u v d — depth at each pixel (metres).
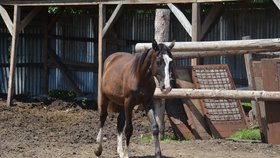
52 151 10.70
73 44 20.95
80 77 20.80
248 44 11.23
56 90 20.52
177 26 17.67
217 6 15.23
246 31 15.91
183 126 12.78
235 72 16.09
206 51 11.90
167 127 13.95
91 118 16.27
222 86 13.11
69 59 21.11
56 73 21.58
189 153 10.43
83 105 18.83
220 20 16.53
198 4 14.66
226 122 12.78
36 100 19.88
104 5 16.97
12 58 18.98
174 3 15.20
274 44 11.12
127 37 19.06
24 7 20.00
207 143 11.45
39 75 21.83
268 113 11.34
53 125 14.97
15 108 18.19
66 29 21.20
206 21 15.22
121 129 10.09
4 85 21.41
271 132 11.35
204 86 12.91
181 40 17.56
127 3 16.27
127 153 9.51
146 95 9.20
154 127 9.12
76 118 16.30
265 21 15.48
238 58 16.00
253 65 11.97
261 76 11.83
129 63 9.52
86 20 20.42
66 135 13.15
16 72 21.30
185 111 12.77
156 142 9.10
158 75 8.68
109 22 16.78
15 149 10.88
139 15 18.62
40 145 11.41
